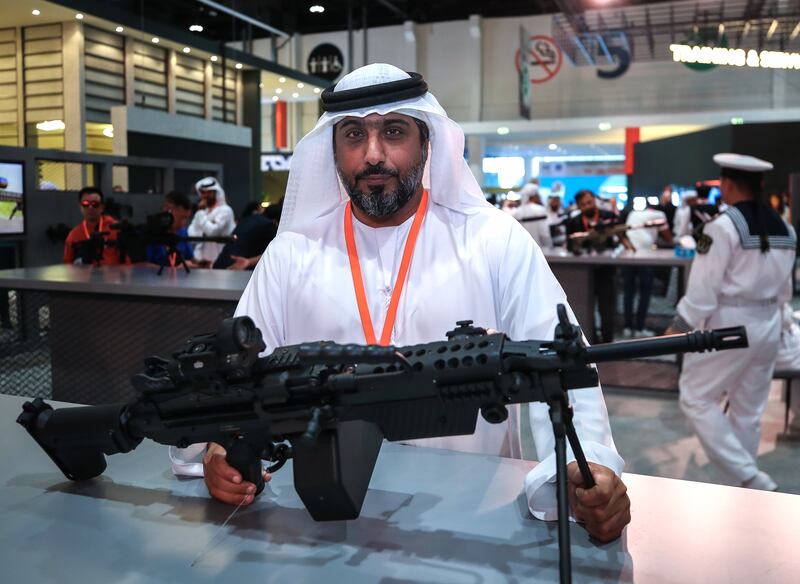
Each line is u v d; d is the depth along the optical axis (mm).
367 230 1388
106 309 3283
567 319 771
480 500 975
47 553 848
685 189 17156
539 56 21547
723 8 14352
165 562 822
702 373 3148
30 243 7027
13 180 6824
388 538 867
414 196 1388
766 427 4207
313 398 843
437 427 842
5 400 1435
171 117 12398
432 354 805
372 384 820
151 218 3656
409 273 1344
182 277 3406
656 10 14734
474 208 1389
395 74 1283
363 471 853
